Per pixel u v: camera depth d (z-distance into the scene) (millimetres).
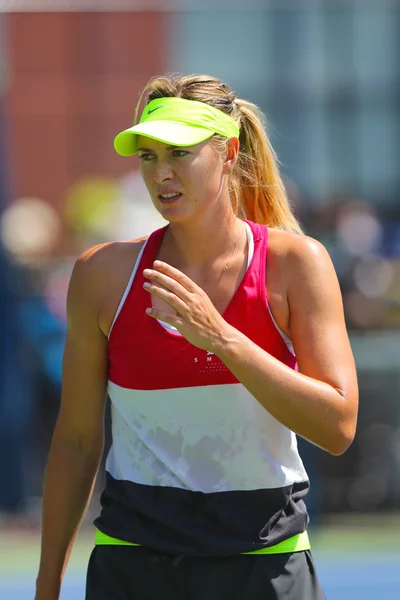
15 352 21906
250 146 9648
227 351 8117
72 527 9719
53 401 22109
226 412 8719
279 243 8891
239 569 8797
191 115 8617
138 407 8930
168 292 8078
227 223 8844
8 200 22656
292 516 8977
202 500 8820
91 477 9711
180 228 8875
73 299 9211
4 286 21891
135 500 8984
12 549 20281
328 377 8516
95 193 27656
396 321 22828
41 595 9711
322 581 18297
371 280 23219
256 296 8734
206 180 8617
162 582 8922
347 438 8516
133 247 9172
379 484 21922
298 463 9164
